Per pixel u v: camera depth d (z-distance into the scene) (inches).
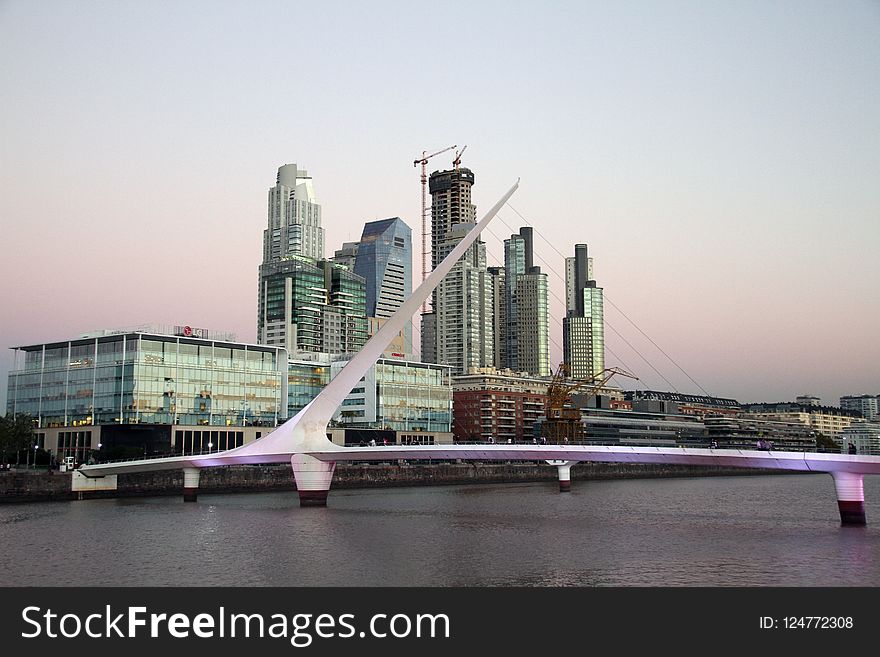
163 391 5644.7
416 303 3949.3
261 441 3875.5
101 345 5689.0
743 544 2433.6
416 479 6023.6
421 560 2181.3
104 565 2127.2
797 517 3353.8
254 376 6205.7
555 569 2036.2
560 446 3186.5
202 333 6136.8
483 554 2278.5
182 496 4436.5
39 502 3939.5
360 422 7150.6
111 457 5054.1
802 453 2746.1
